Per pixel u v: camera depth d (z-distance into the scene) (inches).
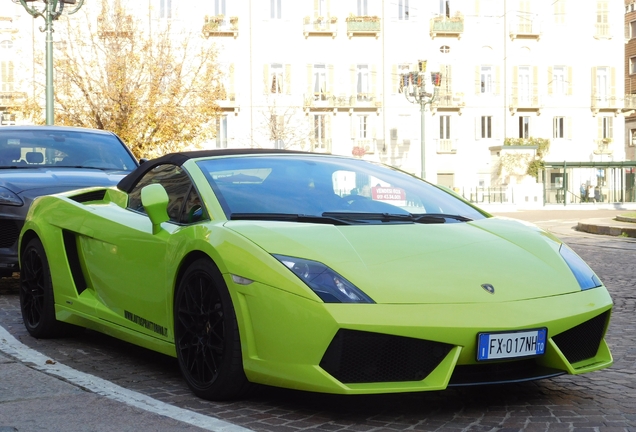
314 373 116.3
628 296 283.6
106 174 280.5
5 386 142.8
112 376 152.0
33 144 296.5
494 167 1787.6
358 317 114.9
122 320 160.4
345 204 149.7
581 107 1828.2
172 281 140.6
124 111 1095.0
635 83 2114.9
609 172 1819.6
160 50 1159.0
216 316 130.5
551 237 149.5
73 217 178.5
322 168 161.9
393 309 116.5
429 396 136.6
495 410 128.6
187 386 143.6
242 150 166.9
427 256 128.5
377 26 1739.7
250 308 122.8
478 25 1784.0
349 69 1752.0
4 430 116.6
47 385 143.2
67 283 178.5
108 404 130.2
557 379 150.8
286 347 118.5
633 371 159.2
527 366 126.6
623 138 1852.9
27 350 175.8
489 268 128.1
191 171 155.2
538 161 1766.7
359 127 1769.2
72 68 1118.4
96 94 1103.6
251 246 126.0
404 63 1765.5
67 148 299.1
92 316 170.1
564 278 132.0
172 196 155.6
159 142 1120.8
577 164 1787.6
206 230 135.0
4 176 265.3
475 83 1787.6
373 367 117.7
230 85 1713.8
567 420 123.1
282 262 122.3
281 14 1728.6
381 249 128.5
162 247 144.6
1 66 1615.4
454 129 1786.4
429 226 142.4
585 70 1829.5
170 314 142.4
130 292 156.1
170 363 163.5
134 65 1116.5
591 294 131.2
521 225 153.4
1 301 252.1
